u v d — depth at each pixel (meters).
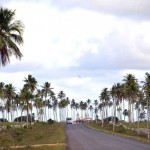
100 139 59.53
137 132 103.62
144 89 107.88
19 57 38.12
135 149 38.28
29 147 37.56
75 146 43.00
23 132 73.81
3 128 75.44
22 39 38.44
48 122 153.00
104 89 180.25
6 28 37.62
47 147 39.34
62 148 39.16
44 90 160.62
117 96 151.50
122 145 44.84
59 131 91.56
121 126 138.12
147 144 46.78
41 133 78.12
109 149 38.31
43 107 174.00
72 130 104.00
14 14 37.66
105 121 195.88
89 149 38.31
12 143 47.50
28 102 117.62
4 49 37.16
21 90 120.00
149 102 127.62
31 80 119.00
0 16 37.28
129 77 122.38
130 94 122.62
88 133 84.62
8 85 131.00
